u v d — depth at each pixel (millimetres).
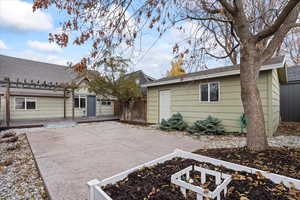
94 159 3426
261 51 3227
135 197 1628
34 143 4879
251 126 3068
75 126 8664
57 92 12359
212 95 6809
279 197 1565
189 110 7652
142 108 10938
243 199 1534
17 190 2326
